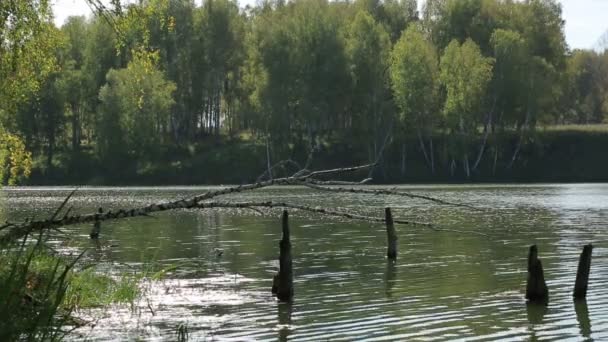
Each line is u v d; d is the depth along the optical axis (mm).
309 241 33969
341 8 120625
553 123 123750
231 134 117500
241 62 115562
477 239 33812
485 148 107000
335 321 17125
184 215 51812
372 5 127375
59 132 107688
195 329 16359
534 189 82688
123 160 103938
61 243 32844
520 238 34031
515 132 108812
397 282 22281
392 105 100312
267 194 76750
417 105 96938
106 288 20094
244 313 18109
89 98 108562
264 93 98688
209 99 117250
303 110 99438
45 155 108438
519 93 100062
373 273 24078
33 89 23781
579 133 109812
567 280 22312
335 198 69875
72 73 104125
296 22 102062
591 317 17312
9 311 9555
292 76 99375
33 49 22469
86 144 114875
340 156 104562
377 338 15523
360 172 101938
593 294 20031
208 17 110750
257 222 45438
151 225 43469
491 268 24844
